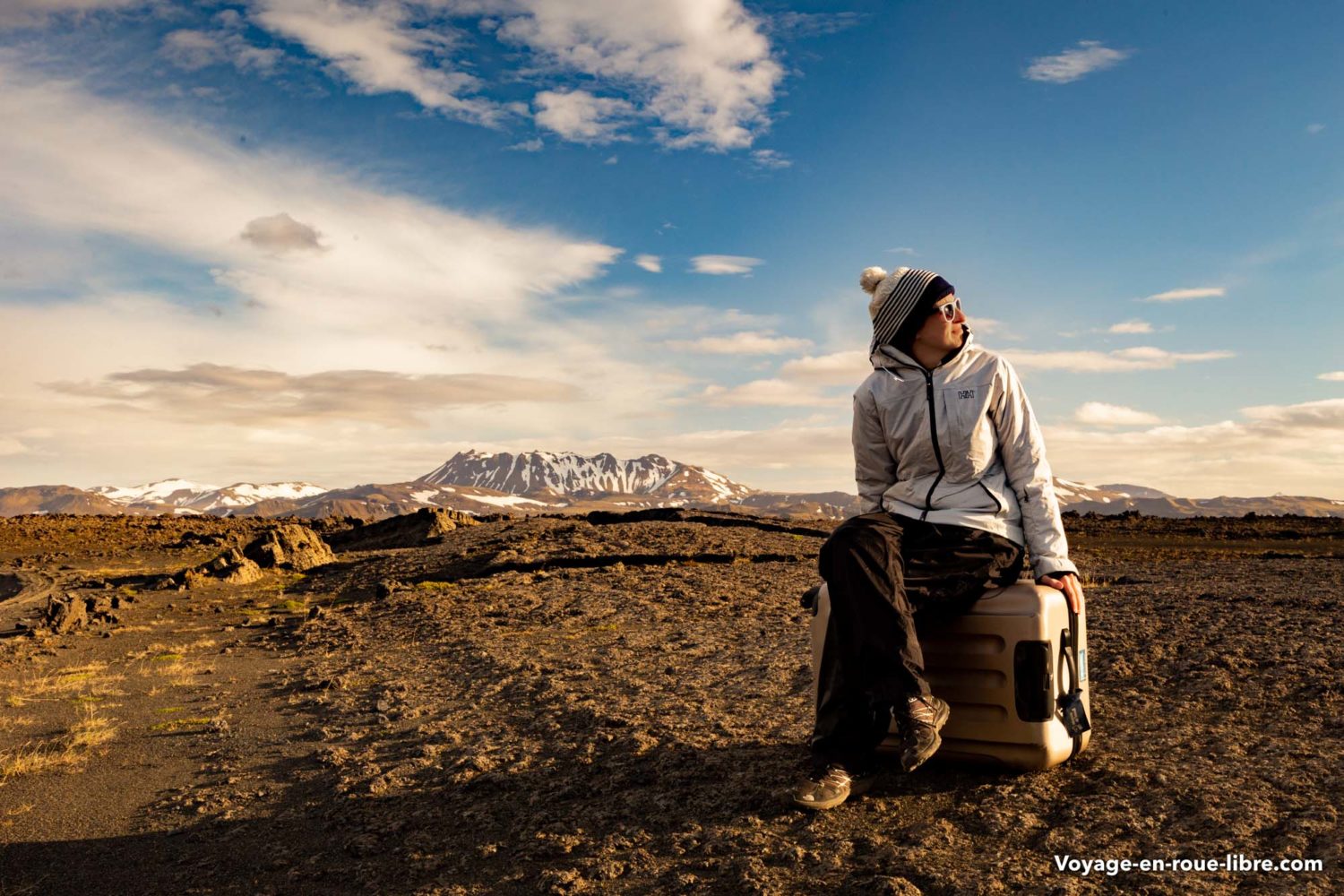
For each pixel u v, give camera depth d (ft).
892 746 12.82
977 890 9.36
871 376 12.73
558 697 20.24
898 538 11.60
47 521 118.32
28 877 11.86
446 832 12.49
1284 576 37.19
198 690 24.20
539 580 44.96
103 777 16.34
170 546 87.30
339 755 16.62
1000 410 12.10
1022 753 12.08
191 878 11.59
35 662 29.76
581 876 10.66
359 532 79.36
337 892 10.85
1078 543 72.69
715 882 10.19
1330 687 16.37
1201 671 18.28
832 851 10.62
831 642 12.46
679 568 47.78
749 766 14.16
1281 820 10.75
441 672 24.68
